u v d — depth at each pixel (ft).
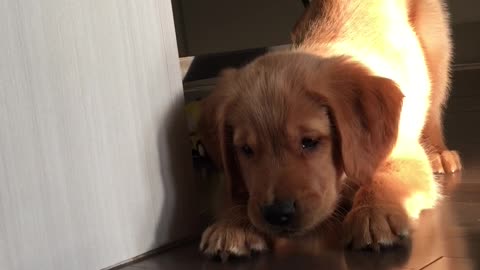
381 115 1.48
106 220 1.38
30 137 1.26
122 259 1.41
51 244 1.29
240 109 1.49
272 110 1.43
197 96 3.55
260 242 1.38
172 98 1.54
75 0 1.34
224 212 1.57
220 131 1.53
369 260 1.24
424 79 2.09
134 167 1.44
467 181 1.85
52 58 1.30
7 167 1.23
